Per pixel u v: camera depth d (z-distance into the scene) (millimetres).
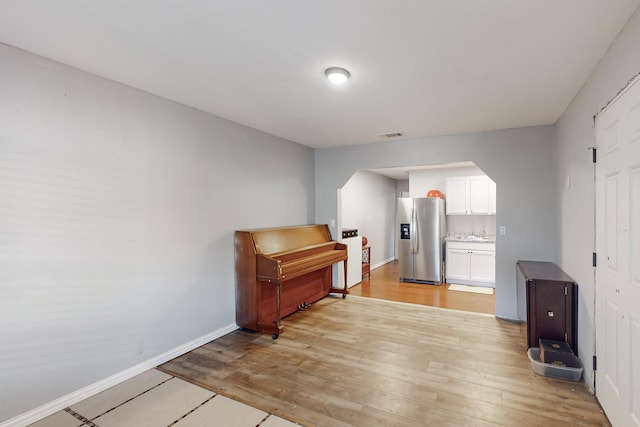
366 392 2328
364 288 5398
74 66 2229
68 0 1500
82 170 2283
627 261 1730
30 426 1977
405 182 8508
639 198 1589
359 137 4355
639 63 1553
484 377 2521
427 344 3139
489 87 2574
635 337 1635
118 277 2498
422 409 2125
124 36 1842
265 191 4086
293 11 1591
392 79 2428
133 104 2605
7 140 1937
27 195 2020
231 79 2451
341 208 5078
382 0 1497
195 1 1508
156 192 2777
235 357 2904
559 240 3367
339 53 2035
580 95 2576
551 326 2777
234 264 3592
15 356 1968
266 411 2113
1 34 1818
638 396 1602
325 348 3072
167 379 2527
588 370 2363
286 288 3986
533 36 1818
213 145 3336
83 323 2285
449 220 6172
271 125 3748
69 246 2215
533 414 2061
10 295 1949
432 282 5699
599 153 2137
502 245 3896
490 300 4656
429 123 3631
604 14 1608
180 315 2980
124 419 2039
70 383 2209
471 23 1694
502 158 3906
